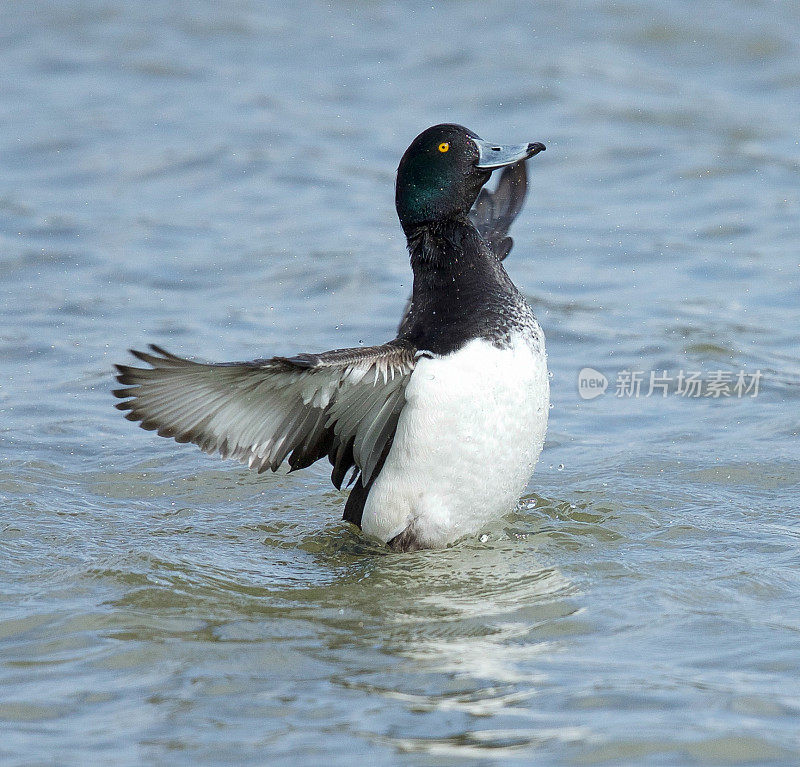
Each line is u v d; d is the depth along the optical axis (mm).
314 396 8078
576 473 10320
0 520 9281
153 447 11016
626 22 25609
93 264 16000
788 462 10414
